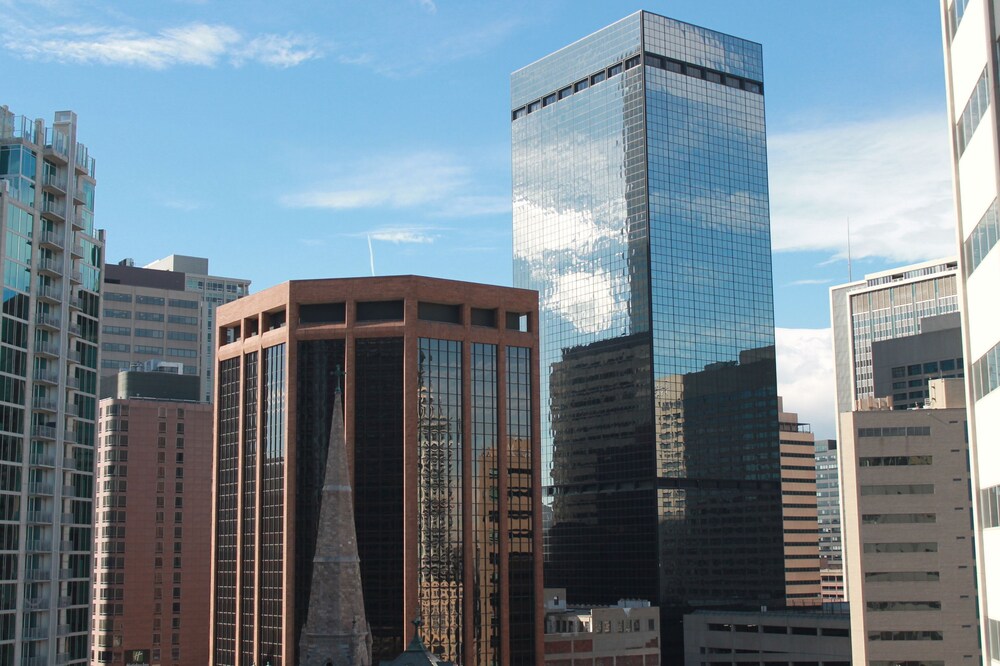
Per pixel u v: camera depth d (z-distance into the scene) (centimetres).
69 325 15700
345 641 12369
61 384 15362
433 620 16988
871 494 16050
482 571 17512
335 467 12875
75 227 16162
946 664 15575
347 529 12725
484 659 17275
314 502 17462
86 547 15775
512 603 17788
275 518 17775
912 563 15825
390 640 16888
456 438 17712
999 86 5647
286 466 17612
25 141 15138
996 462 5897
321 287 18025
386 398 17575
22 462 14500
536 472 18388
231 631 18475
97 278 16700
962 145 6356
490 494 17812
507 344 18500
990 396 5956
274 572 17612
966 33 6159
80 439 15888
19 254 14725
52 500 14962
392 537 17175
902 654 15688
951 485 15900
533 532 18175
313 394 17762
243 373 18962
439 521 17325
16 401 14488
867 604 15875
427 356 17762
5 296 14362
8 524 14150
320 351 17875
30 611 14325
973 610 15612
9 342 14400
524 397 18562
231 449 19125
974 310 6216
